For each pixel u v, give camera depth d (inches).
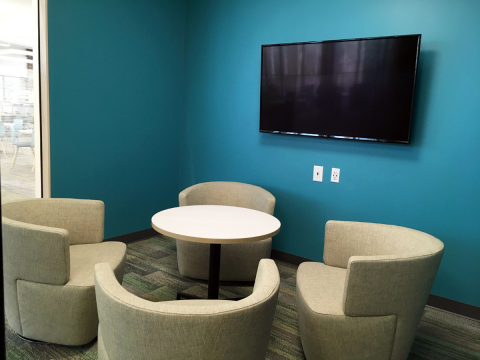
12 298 82.8
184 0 158.9
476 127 101.2
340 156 124.6
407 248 85.1
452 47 102.7
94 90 133.3
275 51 129.4
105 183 141.5
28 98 122.7
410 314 74.7
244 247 115.7
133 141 148.9
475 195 102.9
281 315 103.0
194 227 91.2
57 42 121.0
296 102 128.2
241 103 145.6
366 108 115.2
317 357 77.2
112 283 52.4
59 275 79.4
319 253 132.8
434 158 108.0
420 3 106.3
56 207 100.7
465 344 94.0
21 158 123.3
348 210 125.0
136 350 48.5
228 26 146.2
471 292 106.1
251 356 51.3
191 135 163.8
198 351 47.0
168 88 159.0
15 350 82.7
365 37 115.4
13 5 115.6
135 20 142.3
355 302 72.0
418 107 109.2
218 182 136.8
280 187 139.3
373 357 75.4
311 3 125.1
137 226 155.9
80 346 85.5
